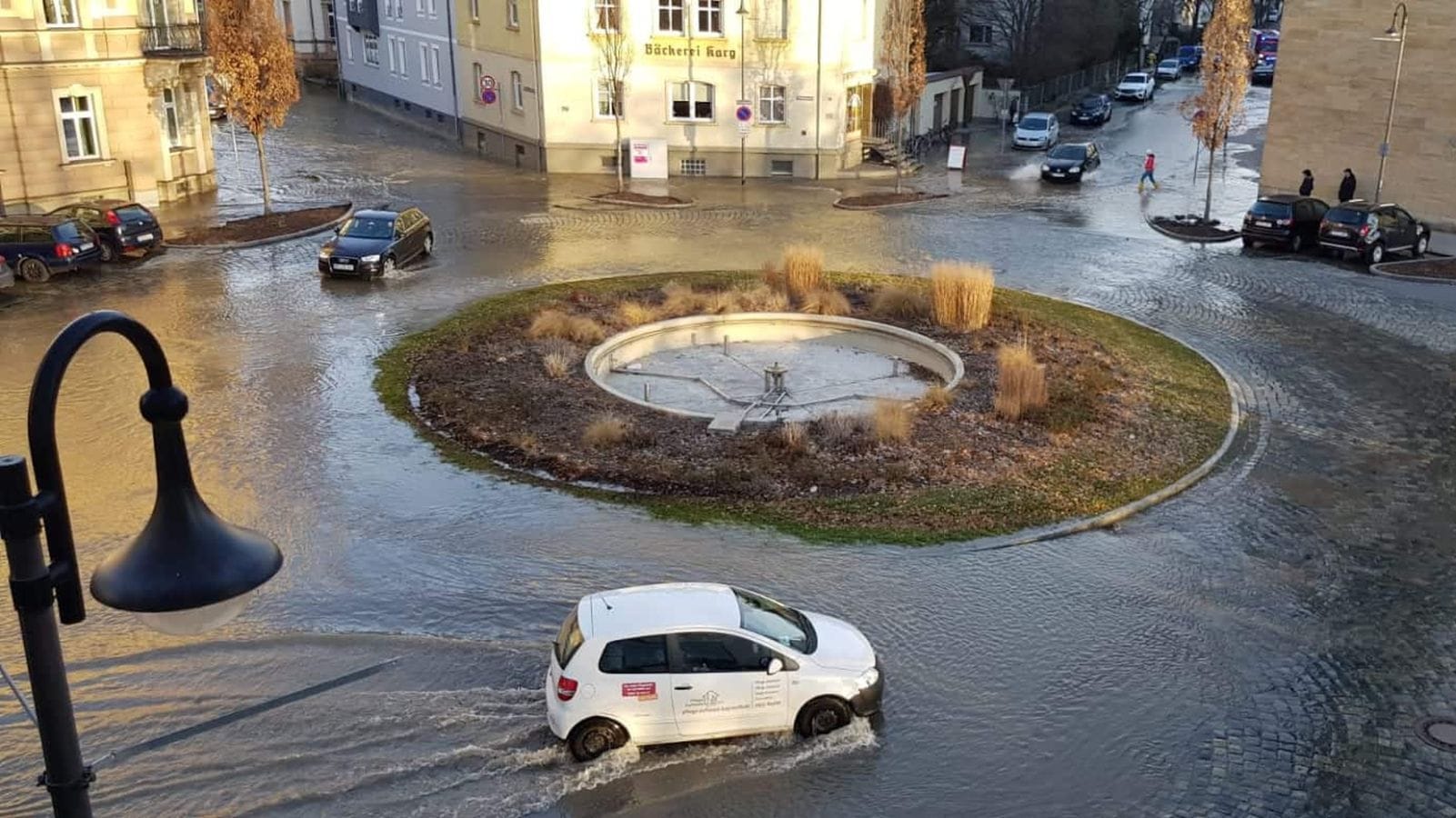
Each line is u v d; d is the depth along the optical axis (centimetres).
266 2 3203
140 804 948
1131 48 8012
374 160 4538
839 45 4206
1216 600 1375
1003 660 1220
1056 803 991
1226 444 1873
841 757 1041
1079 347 2277
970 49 6669
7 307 2450
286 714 1078
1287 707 1155
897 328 2297
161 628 452
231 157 4456
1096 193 4181
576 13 4206
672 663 1027
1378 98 3609
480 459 1719
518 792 977
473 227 3375
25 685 1126
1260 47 8194
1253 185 4375
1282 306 2708
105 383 1997
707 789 989
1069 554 1481
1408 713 1153
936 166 4731
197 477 1628
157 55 3419
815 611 1302
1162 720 1123
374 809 950
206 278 2727
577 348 2212
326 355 2164
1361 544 1540
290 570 1377
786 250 2800
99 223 2827
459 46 4816
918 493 1627
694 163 4372
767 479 1655
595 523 1519
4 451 1720
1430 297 2822
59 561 433
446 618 1274
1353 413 2039
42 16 3139
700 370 2194
